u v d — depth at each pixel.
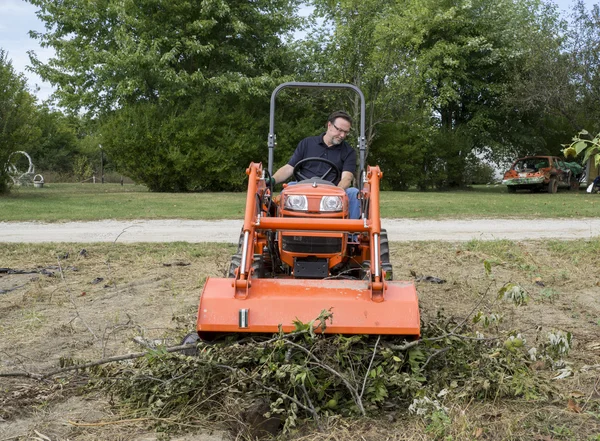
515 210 16.75
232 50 28.31
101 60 27.20
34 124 22.42
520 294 4.28
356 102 27.39
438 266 8.76
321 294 3.85
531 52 28.59
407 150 30.16
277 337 3.65
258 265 4.65
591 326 5.79
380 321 3.71
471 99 34.06
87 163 44.88
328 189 4.86
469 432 3.32
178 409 3.68
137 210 16.34
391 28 26.77
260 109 29.52
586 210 16.67
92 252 9.69
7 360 4.76
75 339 5.30
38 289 7.17
